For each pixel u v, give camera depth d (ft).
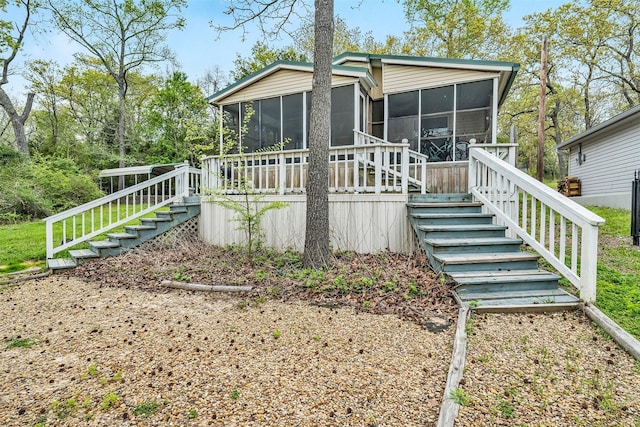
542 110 33.32
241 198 20.90
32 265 19.93
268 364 8.19
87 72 72.08
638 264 14.92
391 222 18.71
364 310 11.85
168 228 23.00
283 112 30.58
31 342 9.78
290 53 69.15
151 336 10.03
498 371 7.76
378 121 32.58
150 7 59.47
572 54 59.57
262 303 12.92
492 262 13.66
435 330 10.09
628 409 6.41
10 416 6.40
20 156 46.24
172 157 68.13
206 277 16.29
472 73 26.09
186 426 5.99
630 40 58.23
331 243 19.48
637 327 9.59
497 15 62.08
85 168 60.95
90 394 7.08
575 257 11.60
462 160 26.55
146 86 78.69
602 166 36.52
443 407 6.32
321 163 16.33
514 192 16.30
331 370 7.87
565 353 8.55
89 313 12.26
